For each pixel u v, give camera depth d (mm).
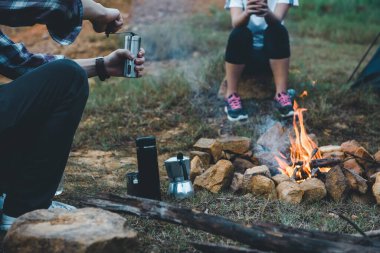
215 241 2420
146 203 2328
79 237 2031
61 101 2354
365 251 1981
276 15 4469
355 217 2750
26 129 2354
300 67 6098
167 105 4945
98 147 4203
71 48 7973
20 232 2102
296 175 3270
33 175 2369
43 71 2332
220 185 3070
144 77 5977
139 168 2830
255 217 2721
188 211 2230
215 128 4484
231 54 4508
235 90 4609
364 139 4297
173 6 10352
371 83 5219
